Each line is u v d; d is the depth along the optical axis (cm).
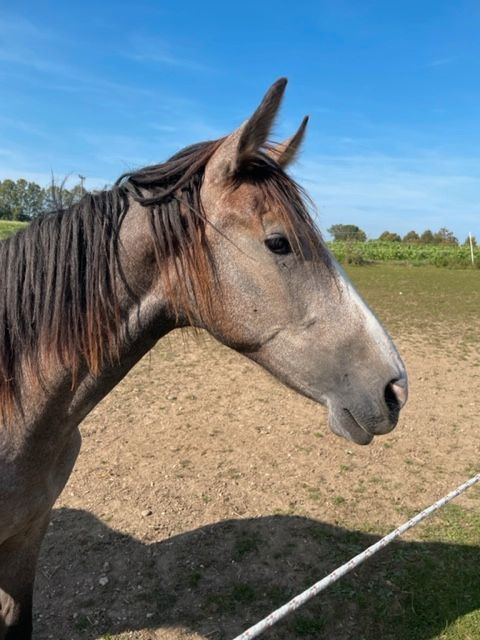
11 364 170
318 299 162
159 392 649
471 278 2464
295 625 286
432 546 359
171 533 362
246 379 717
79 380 170
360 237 5903
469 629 288
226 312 164
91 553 337
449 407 643
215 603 300
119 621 285
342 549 353
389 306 1446
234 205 158
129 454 474
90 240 163
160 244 161
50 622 282
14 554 208
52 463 184
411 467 477
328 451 501
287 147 179
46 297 164
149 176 166
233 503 403
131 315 168
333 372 163
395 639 280
